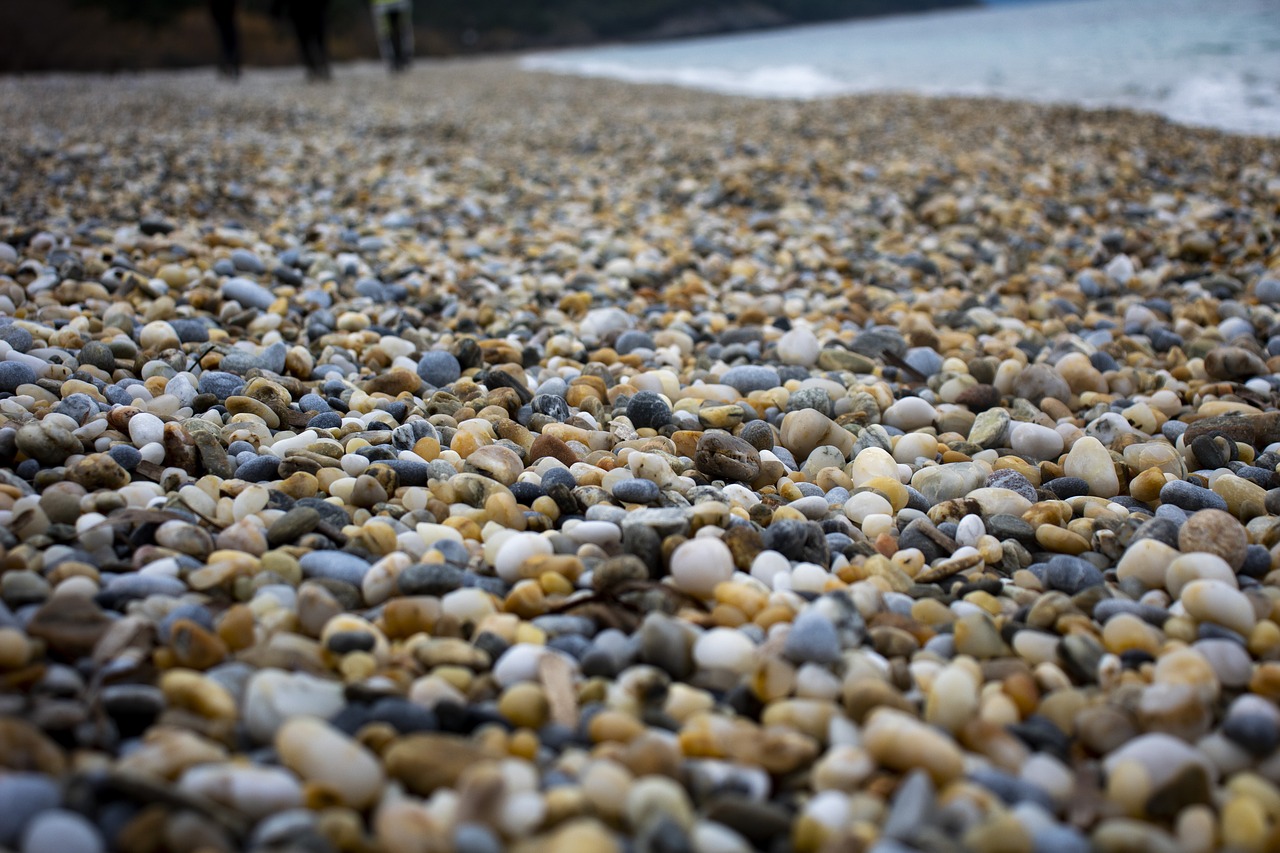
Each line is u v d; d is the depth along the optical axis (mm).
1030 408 585
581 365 649
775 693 328
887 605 386
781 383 620
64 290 680
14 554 368
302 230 1002
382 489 450
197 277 750
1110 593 389
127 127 1811
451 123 2025
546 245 1003
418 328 719
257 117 2047
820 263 911
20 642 315
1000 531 448
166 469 457
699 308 793
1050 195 1172
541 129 1979
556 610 373
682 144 1689
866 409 575
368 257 898
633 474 474
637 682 323
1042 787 294
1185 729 311
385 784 287
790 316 774
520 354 651
